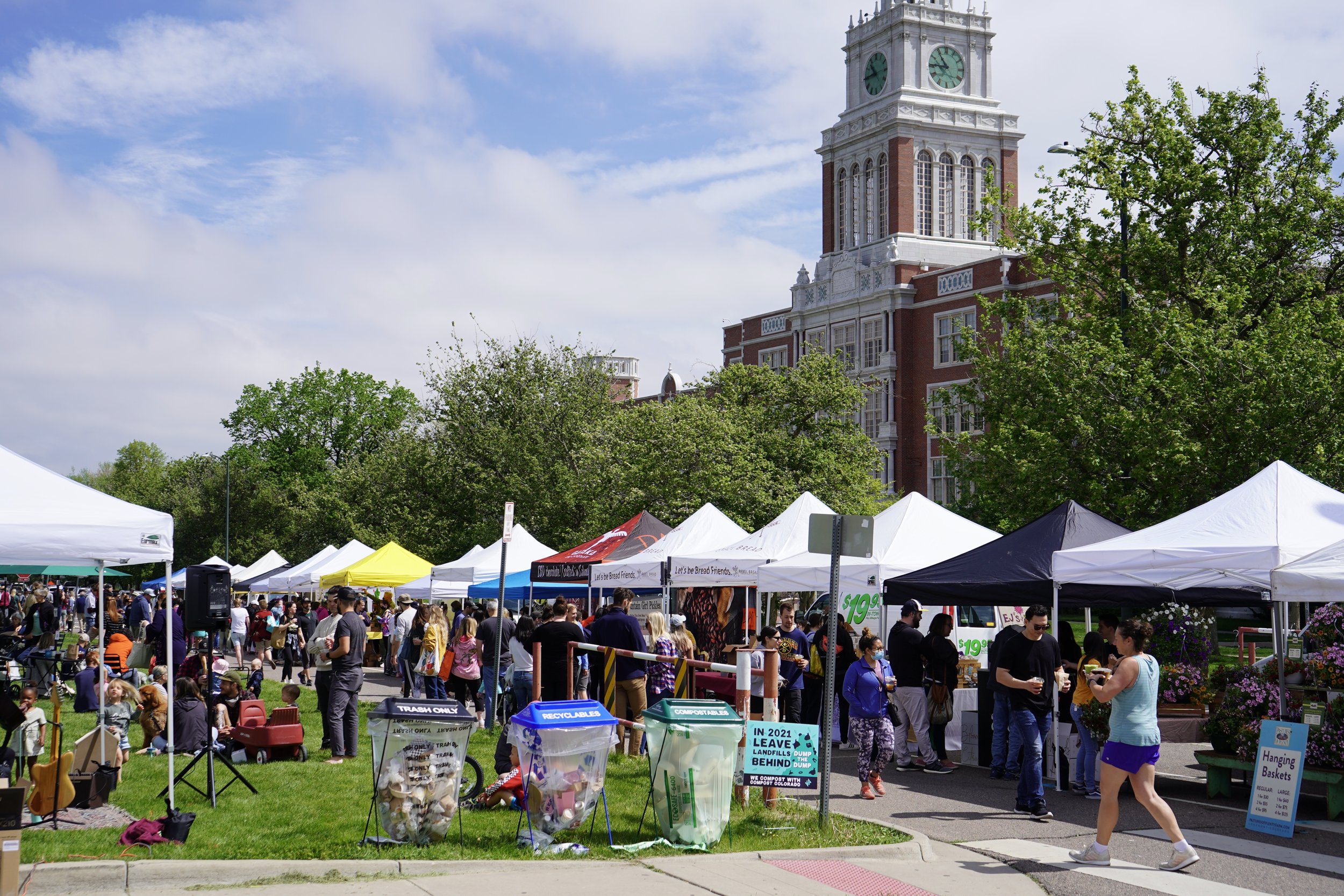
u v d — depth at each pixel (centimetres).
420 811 882
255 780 1202
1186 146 3181
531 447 4191
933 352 6181
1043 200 3394
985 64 7481
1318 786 1244
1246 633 2202
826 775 1015
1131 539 1352
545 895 763
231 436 8019
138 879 769
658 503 3484
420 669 1792
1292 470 1326
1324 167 3194
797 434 4275
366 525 4912
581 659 1516
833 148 7606
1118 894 830
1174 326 2773
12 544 925
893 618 1845
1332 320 2816
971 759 1479
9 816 730
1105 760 929
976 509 3897
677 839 928
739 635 2295
